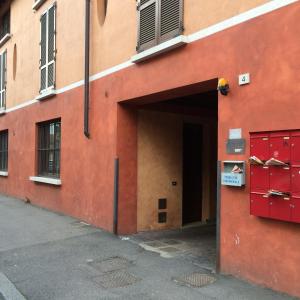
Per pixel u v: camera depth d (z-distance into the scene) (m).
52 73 11.45
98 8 9.06
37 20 12.83
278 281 4.97
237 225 5.49
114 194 8.36
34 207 12.37
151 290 5.29
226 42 5.66
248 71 5.34
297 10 4.78
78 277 5.89
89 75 9.37
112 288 5.41
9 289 5.49
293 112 4.80
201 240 8.11
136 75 7.62
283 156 4.88
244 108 5.38
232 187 5.56
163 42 6.79
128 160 8.48
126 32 7.98
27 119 13.66
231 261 5.57
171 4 6.71
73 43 10.24
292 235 4.83
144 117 8.77
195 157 10.15
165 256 6.83
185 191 9.88
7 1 16.16
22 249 7.45
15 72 15.23
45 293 5.32
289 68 4.85
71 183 10.33
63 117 10.80
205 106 9.58
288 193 4.80
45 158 12.49
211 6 5.93
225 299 4.87
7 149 16.52
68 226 9.23
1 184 16.72
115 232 8.33
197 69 6.14
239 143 5.44
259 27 5.21
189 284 5.43
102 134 8.85
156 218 8.98
